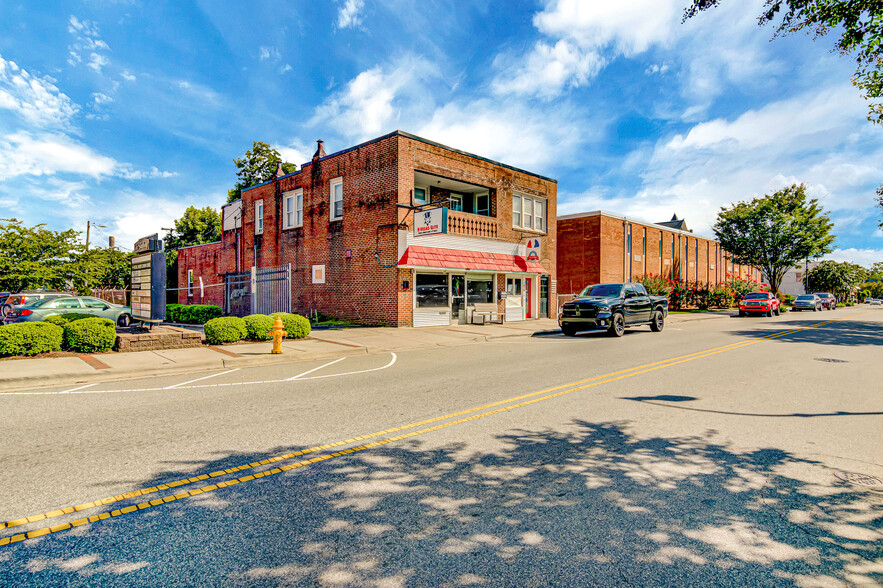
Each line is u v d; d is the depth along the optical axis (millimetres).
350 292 19062
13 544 2777
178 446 4543
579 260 29688
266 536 2896
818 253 37469
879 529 3053
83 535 2891
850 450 4539
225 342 12508
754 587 2434
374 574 2525
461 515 3199
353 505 3332
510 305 21859
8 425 5227
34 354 9844
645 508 3324
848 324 22391
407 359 10742
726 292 38750
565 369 9227
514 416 5699
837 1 7148
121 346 10789
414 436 4910
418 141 17781
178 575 2492
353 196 18953
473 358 10875
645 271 33594
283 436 4867
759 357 11008
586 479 3820
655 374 8656
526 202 22891
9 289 21125
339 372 8898
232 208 27328
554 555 2727
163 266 13812
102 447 4496
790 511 3295
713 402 6465
